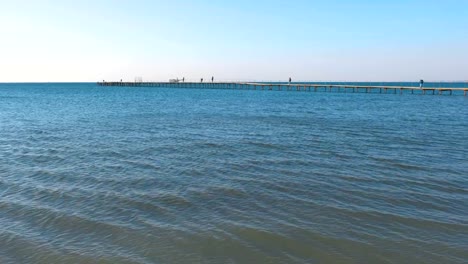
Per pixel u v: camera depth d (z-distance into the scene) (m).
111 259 6.57
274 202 9.60
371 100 58.47
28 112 35.50
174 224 8.12
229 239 7.39
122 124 25.91
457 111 37.00
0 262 6.45
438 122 27.44
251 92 93.69
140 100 58.22
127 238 7.43
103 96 72.75
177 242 7.25
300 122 27.67
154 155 15.38
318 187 10.93
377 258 6.68
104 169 13.01
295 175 12.27
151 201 9.62
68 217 8.49
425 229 7.93
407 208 9.21
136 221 8.28
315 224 8.16
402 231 7.82
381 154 15.68
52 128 23.61
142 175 12.18
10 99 60.53
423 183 11.38
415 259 6.64
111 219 8.40
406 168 13.25
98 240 7.34
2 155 15.25
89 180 11.58
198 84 127.12
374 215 8.71
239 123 26.92
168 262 6.49
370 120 29.06
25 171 12.67
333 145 17.81
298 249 7.00
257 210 9.02
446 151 16.33
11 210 8.92
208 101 55.75
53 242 7.24
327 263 6.51
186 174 12.35
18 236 7.49
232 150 16.50
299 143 18.33
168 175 12.20
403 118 30.56
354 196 10.12
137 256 6.69
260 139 19.53
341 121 28.38
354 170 12.97
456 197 10.07
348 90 108.75
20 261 6.51
